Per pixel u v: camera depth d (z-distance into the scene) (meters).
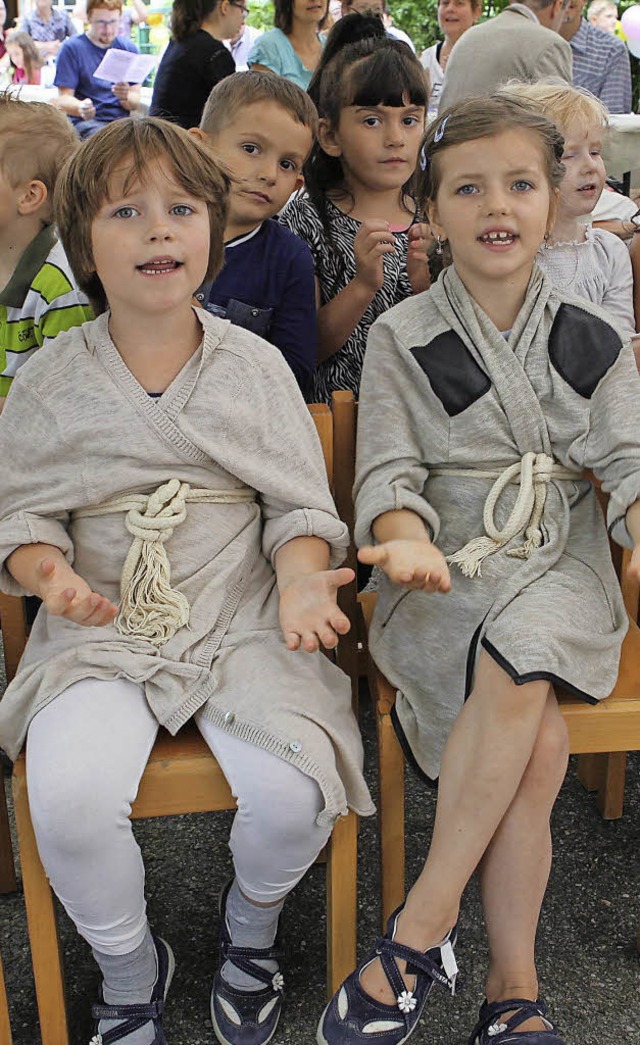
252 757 1.25
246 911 1.37
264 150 1.98
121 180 1.31
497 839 1.31
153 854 1.77
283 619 1.30
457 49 2.54
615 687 1.40
